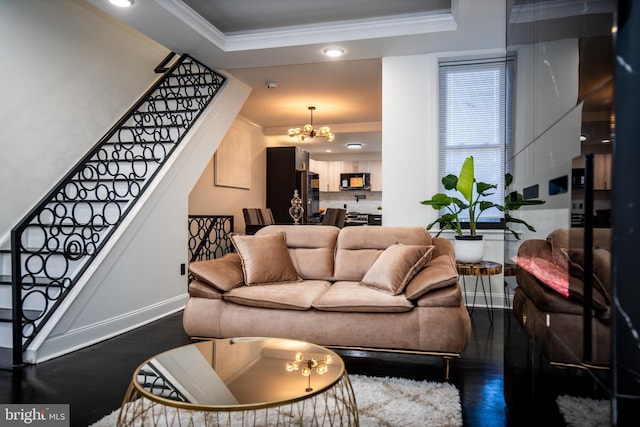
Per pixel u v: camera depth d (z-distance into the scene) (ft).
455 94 14.53
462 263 11.68
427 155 14.30
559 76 4.36
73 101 13.88
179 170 13.92
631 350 3.00
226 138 23.61
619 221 3.02
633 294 3.00
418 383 7.82
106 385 7.93
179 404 4.55
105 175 14.05
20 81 12.12
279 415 6.53
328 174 37.60
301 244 11.49
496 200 14.20
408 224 14.42
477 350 9.80
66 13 13.60
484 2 10.69
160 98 15.70
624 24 3.03
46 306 9.68
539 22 5.16
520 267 5.98
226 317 9.37
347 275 10.73
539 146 5.07
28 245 12.19
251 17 13.47
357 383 7.79
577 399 3.73
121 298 11.44
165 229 13.34
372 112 23.93
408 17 12.80
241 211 25.54
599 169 3.32
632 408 2.98
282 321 9.00
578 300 3.69
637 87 3.02
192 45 13.69
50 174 13.08
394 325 8.36
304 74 17.28
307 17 13.44
